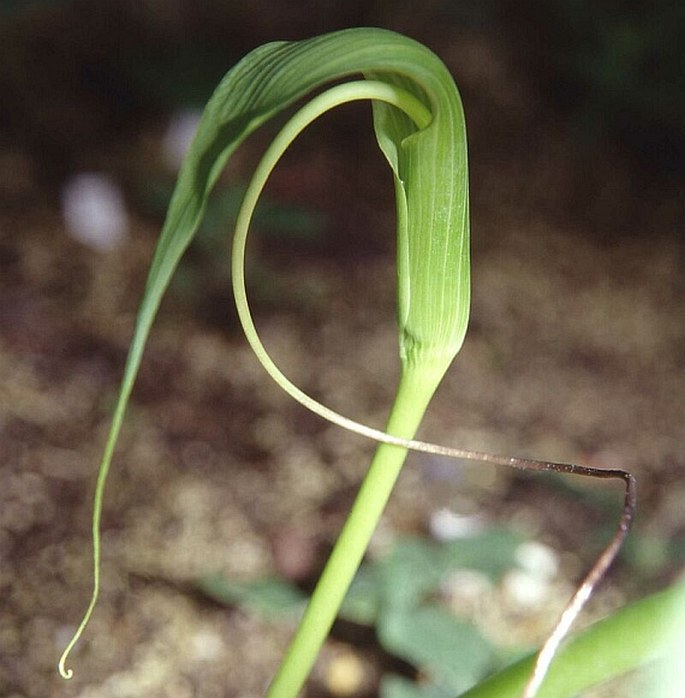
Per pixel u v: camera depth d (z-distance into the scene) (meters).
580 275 1.42
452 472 0.99
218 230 1.22
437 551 0.76
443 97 0.27
